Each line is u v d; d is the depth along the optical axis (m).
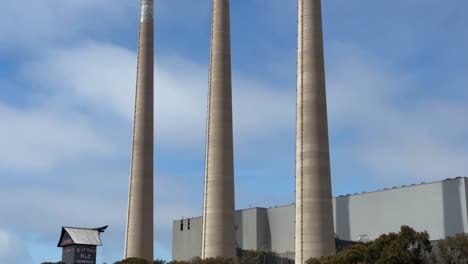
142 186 82.75
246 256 78.88
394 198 68.56
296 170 58.16
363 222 71.44
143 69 86.50
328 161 57.75
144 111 85.12
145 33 87.62
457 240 51.88
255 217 83.38
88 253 86.94
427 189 65.31
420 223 65.38
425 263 48.06
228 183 69.25
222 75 71.75
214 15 73.75
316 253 55.19
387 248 46.91
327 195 56.84
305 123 58.16
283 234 80.81
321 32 60.56
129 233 81.69
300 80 59.53
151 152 84.44
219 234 67.69
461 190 61.97
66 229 88.06
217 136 70.12
